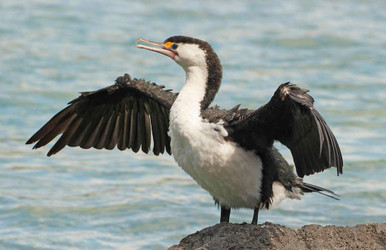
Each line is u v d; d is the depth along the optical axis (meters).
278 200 9.43
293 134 8.98
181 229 13.17
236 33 25.91
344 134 17.56
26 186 14.90
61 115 10.45
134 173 15.79
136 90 10.34
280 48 24.50
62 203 14.12
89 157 16.70
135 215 13.67
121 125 10.82
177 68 22.41
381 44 24.88
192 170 9.32
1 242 12.51
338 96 20.17
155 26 26.38
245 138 9.07
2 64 22.12
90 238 12.75
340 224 13.12
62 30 25.80
